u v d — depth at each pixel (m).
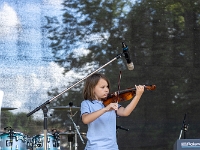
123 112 7.43
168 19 14.65
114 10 14.38
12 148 11.97
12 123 13.44
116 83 14.12
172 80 14.50
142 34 14.45
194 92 14.56
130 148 14.05
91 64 14.05
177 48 14.62
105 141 7.18
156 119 14.30
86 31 14.13
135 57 14.35
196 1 14.84
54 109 13.52
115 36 14.27
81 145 13.78
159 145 14.20
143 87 7.34
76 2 14.16
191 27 14.73
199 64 14.68
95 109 7.37
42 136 12.36
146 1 14.59
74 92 13.87
